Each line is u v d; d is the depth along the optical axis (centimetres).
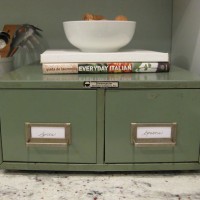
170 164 58
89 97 55
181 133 57
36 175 58
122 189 53
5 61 82
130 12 92
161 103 55
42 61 63
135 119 56
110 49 67
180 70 69
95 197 50
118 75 61
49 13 92
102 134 57
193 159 58
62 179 57
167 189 53
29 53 95
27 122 56
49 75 61
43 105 55
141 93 55
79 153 57
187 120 56
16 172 59
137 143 56
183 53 81
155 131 57
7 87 55
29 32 88
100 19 72
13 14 92
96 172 59
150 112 56
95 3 92
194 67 72
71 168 58
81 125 56
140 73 64
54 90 55
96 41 65
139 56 64
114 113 56
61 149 57
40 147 57
